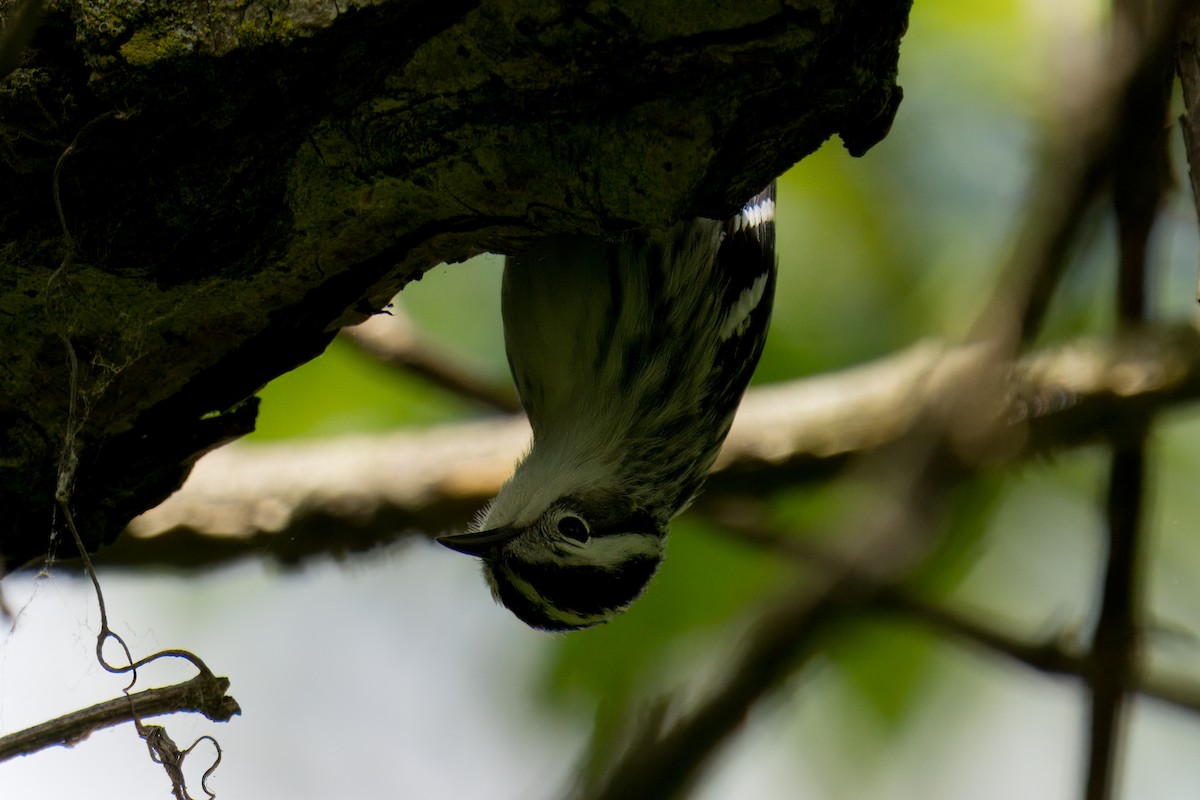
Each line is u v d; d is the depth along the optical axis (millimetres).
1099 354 10836
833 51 5902
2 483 7422
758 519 11438
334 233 6574
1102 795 9125
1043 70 11531
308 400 13227
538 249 9195
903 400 11438
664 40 5727
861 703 13797
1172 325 10930
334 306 7102
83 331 6848
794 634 9805
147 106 5953
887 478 10648
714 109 5941
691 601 13359
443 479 11734
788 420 11922
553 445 10281
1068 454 11812
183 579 11680
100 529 7930
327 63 5922
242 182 6293
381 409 13305
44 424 7246
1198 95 5602
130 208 6285
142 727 6566
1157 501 14195
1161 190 8633
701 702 9461
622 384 9836
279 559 11594
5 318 6750
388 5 5742
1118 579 9180
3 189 6211
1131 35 8391
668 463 10188
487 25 5754
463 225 6688
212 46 5836
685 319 9586
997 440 10398
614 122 6062
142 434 7516
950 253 13766
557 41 5750
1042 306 10000
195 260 6512
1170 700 10195
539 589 10273
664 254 9289
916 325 13586
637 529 10266
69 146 6012
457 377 12305
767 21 5652
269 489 11477
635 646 13391
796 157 6535
